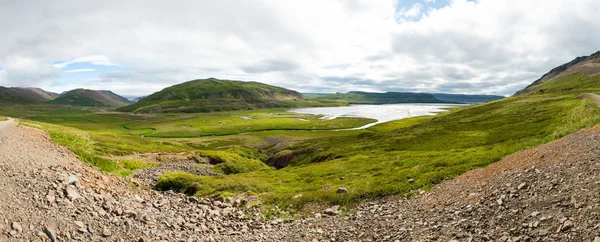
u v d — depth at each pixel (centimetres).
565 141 2233
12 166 1634
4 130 3706
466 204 1563
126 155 5697
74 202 1420
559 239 995
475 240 1163
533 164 1802
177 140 12800
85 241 1168
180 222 1672
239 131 15575
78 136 5919
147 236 1348
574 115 4772
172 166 5156
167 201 2175
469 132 7156
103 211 1443
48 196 1349
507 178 1714
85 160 3328
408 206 1878
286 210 2222
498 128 6856
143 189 2598
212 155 6650
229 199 2517
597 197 1109
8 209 1154
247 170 5972
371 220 1748
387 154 5344
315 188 3091
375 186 2461
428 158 3847
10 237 1009
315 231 1688
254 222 1941
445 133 7625
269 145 11144
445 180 2289
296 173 4522
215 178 3712
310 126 16650
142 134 15538
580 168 1453
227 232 1706
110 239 1234
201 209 2109
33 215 1184
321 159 6988
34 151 2481
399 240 1379
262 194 2792
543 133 4519
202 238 1520
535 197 1335
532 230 1103
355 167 4300
